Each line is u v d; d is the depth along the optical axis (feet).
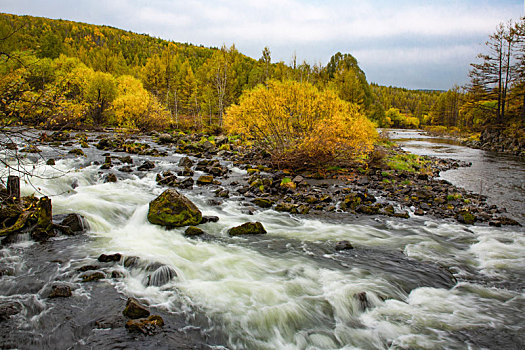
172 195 27.96
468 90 132.46
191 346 13.35
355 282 19.08
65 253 21.02
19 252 20.80
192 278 18.93
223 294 17.39
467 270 21.52
